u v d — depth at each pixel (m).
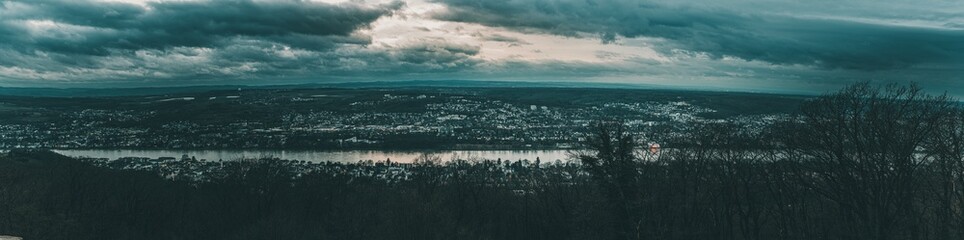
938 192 40.44
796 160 43.31
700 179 48.91
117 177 81.06
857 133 39.22
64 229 59.38
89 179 74.19
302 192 75.69
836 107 40.25
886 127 38.34
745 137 51.16
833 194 42.91
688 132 66.56
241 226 68.38
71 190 69.62
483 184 75.31
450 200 73.00
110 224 67.81
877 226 38.12
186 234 69.00
